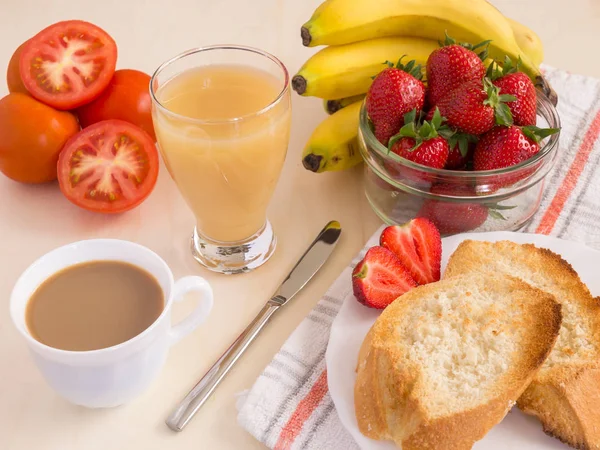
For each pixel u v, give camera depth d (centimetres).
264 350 53
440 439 45
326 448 47
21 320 47
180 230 61
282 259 59
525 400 47
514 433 47
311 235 60
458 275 52
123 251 50
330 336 51
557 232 59
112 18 79
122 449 48
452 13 62
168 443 49
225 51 56
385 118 55
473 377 47
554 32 76
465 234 56
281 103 54
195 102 56
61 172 59
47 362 46
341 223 61
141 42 76
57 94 61
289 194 63
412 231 54
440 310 50
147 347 47
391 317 50
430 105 57
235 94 56
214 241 59
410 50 63
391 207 59
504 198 56
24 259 58
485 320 49
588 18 78
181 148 53
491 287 51
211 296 49
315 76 61
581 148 65
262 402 49
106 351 45
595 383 47
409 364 47
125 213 62
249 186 55
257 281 57
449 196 56
